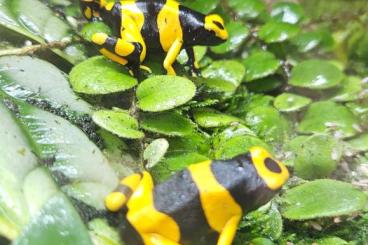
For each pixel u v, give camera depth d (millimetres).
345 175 175
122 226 137
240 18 224
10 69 166
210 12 215
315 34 218
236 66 198
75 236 128
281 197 160
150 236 134
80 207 140
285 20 229
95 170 147
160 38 177
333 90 201
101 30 184
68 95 165
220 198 133
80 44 184
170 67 177
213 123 175
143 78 178
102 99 171
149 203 135
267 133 184
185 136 170
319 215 152
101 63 171
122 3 179
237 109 194
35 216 129
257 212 154
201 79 190
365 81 204
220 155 165
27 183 138
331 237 157
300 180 167
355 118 187
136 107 166
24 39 178
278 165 137
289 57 214
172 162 160
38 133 150
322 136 174
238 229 153
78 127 159
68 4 201
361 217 162
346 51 224
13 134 145
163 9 176
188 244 136
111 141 160
